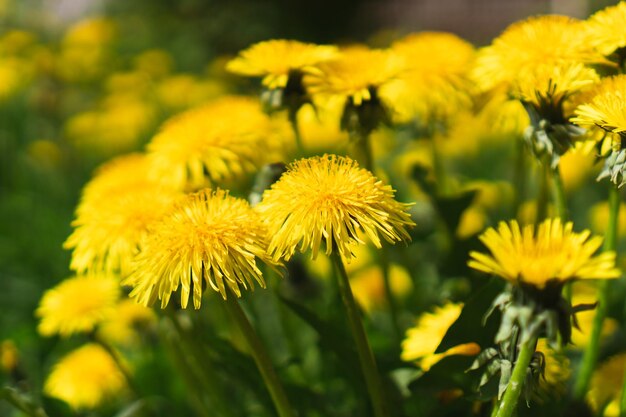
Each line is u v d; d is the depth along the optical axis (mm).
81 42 1411
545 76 412
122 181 480
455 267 519
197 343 461
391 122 464
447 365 416
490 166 904
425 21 2230
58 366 569
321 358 516
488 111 507
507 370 379
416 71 509
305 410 473
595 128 407
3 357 530
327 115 497
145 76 1233
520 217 528
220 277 383
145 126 1079
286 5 2092
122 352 616
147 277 388
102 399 546
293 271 559
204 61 1778
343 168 394
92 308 501
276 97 464
